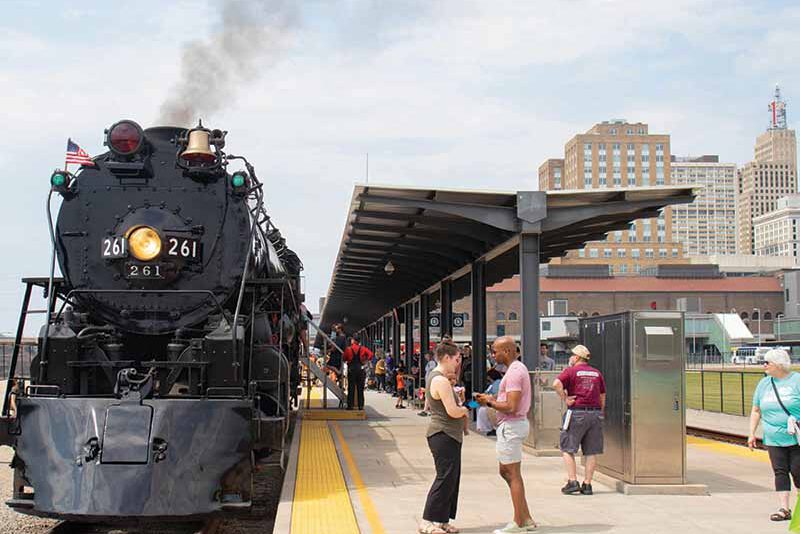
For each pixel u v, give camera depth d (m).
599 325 11.17
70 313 9.46
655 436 9.88
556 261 135.12
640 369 9.93
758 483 10.62
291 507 8.84
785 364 8.55
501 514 8.59
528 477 11.09
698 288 93.19
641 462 9.85
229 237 9.94
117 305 9.62
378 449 13.90
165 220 9.73
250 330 9.88
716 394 33.59
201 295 9.68
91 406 8.21
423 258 21.20
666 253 137.25
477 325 19.05
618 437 10.30
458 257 19.48
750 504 9.17
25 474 8.22
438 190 13.88
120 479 7.86
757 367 66.19
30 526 9.63
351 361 20.98
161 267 9.54
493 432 16.30
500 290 80.81
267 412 10.00
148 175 9.95
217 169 10.00
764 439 8.66
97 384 9.27
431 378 7.69
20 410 8.49
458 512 8.70
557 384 9.84
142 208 9.83
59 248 9.75
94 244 9.77
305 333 19.91
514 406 7.65
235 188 9.98
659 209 15.60
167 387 9.00
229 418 8.38
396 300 33.50
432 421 7.67
